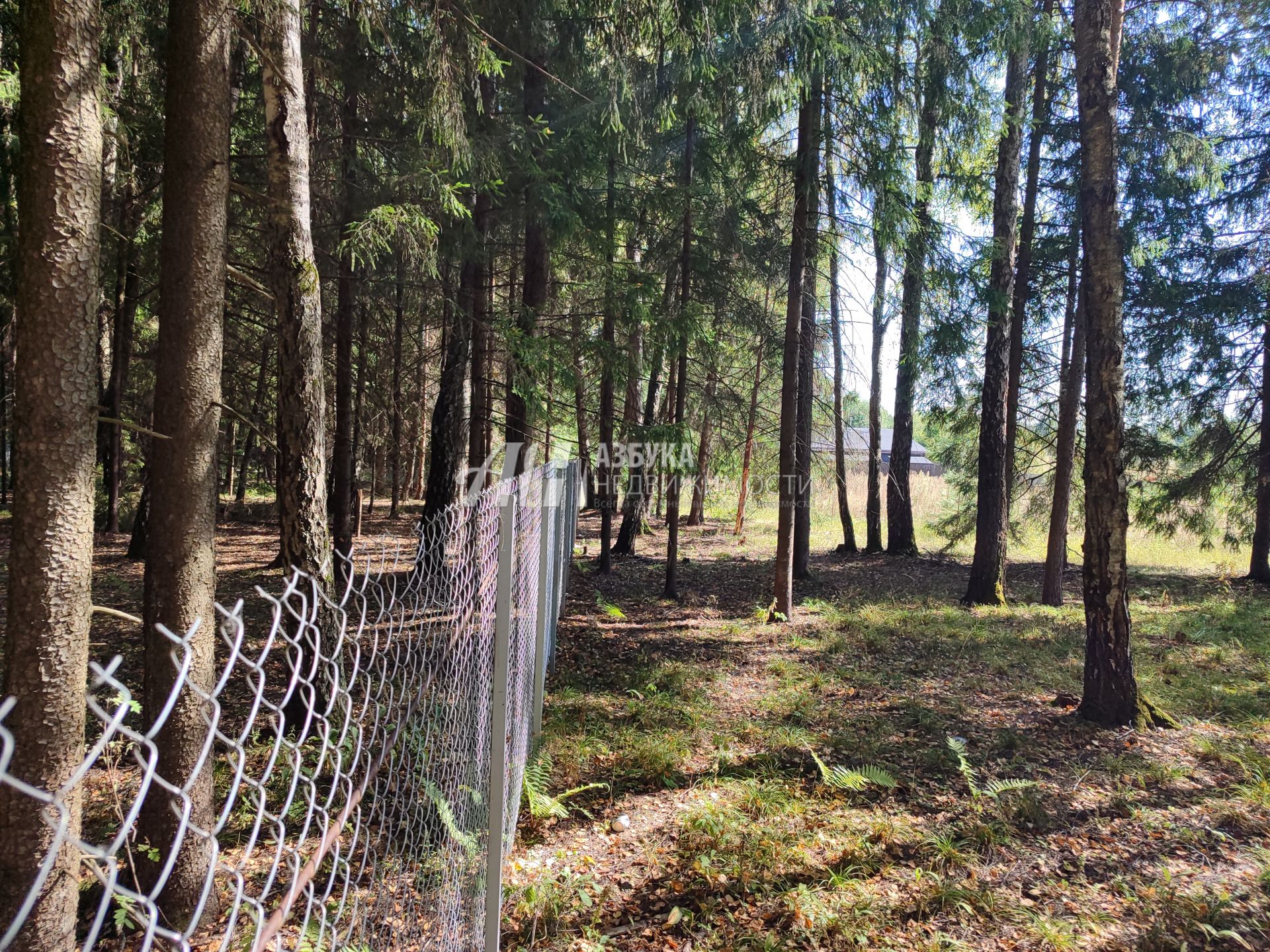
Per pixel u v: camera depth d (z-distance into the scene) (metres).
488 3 7.09
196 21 2.97
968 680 6.63
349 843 2.99
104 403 12.27
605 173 9.14
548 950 2.86
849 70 7.18
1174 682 6.61
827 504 22.86
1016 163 10.17
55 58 2.11
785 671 6.80
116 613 2.44
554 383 9.00
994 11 7.64
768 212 9.59
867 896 3.21
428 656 2.25
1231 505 13.77
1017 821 4.01
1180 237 11.87
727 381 15.11
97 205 2.26
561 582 7.73
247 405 16.16
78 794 2.17
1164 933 3.01
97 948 2.81
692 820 3.79
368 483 23.97
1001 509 10.60
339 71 7.16
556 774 4.40
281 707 1.09
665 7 5.89
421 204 7.28
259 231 8.47
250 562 10.98
